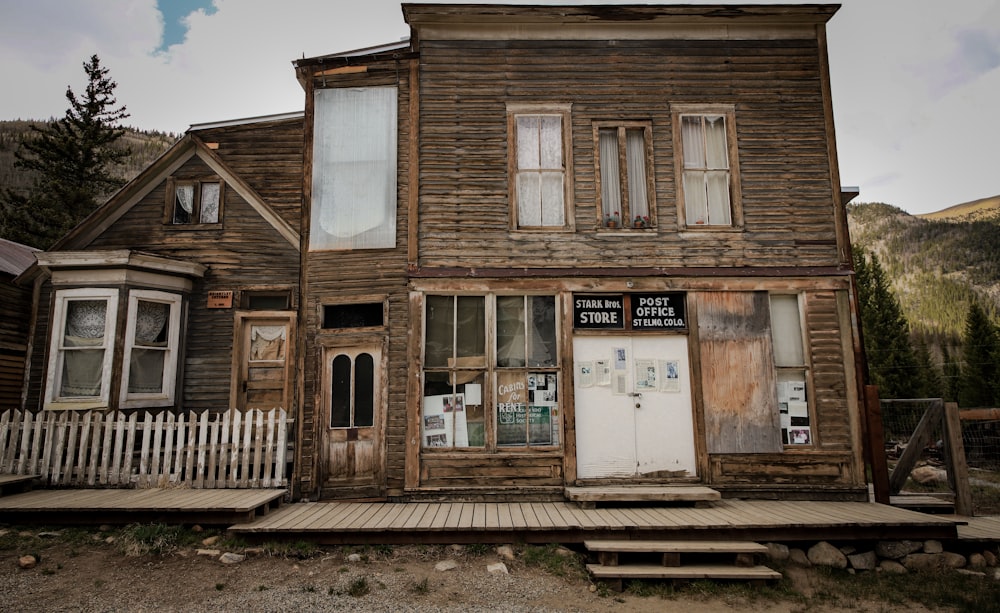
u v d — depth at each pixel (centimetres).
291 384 973
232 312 980
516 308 852
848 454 823
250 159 1052
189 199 1046
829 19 912
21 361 1100
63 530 664
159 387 929
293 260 999
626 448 812
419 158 874
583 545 655
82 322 907
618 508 742
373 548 639
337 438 823
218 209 1023
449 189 867
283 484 768
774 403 829
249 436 782
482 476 798
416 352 819
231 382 958
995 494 1038
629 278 842
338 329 841
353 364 842
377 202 868
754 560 619
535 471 801
